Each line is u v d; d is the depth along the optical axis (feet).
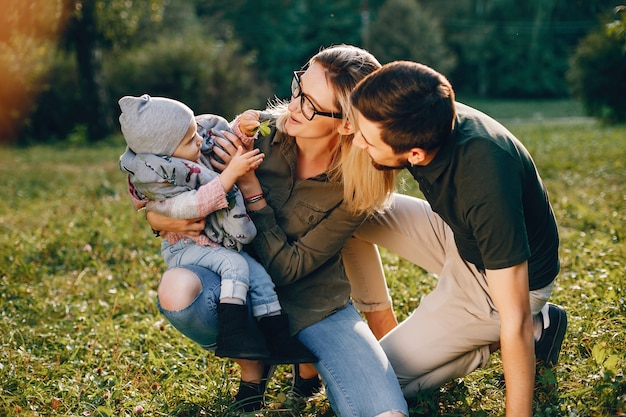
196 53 86.22
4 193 40.09
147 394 11.48
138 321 15.65
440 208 9.39
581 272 16.55
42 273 19.57
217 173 10.56
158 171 9.81
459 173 8.73
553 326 11.20
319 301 10.69
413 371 10.78
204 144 10.59
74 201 34.60
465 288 10.44
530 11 166.09
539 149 51.37
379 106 8.32
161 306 10.05
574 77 79.05
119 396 11.45
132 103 9.89
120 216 27.09
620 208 26.21
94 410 10.96
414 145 8.41
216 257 10.11
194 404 11.09
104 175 46.93
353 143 9.26
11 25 46.32
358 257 12.15
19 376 12.07
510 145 8.87
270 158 10.76
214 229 10.20
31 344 14.02
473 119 9.01
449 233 11.32
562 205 26.53
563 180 34.96
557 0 164.96
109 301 17.20
